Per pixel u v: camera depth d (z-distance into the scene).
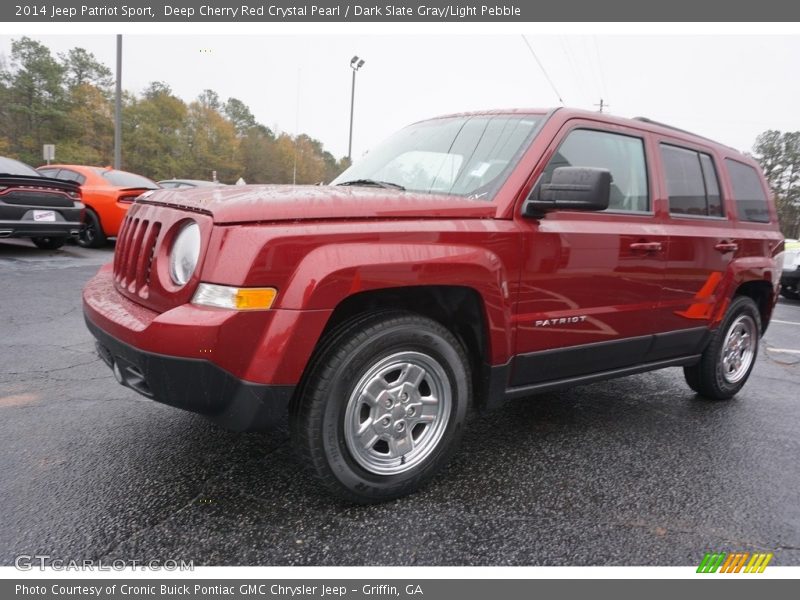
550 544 2.31
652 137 3.52
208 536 2.26
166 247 2.36
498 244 2.63
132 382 2.41
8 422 3.22
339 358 2.29
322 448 2.32
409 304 2.67
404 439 2.56
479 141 3.13
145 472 2.72
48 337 4.93
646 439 3.44
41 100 64.12
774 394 4.56
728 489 2.84
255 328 2.12
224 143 79.44
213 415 2.26
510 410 3.83
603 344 3.18
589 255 2.98
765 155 67.75
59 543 2.17
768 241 4.36
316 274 2.17
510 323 2.71
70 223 9.09
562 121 3.00
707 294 3.79
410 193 2.73
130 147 70.31
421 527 2.38
